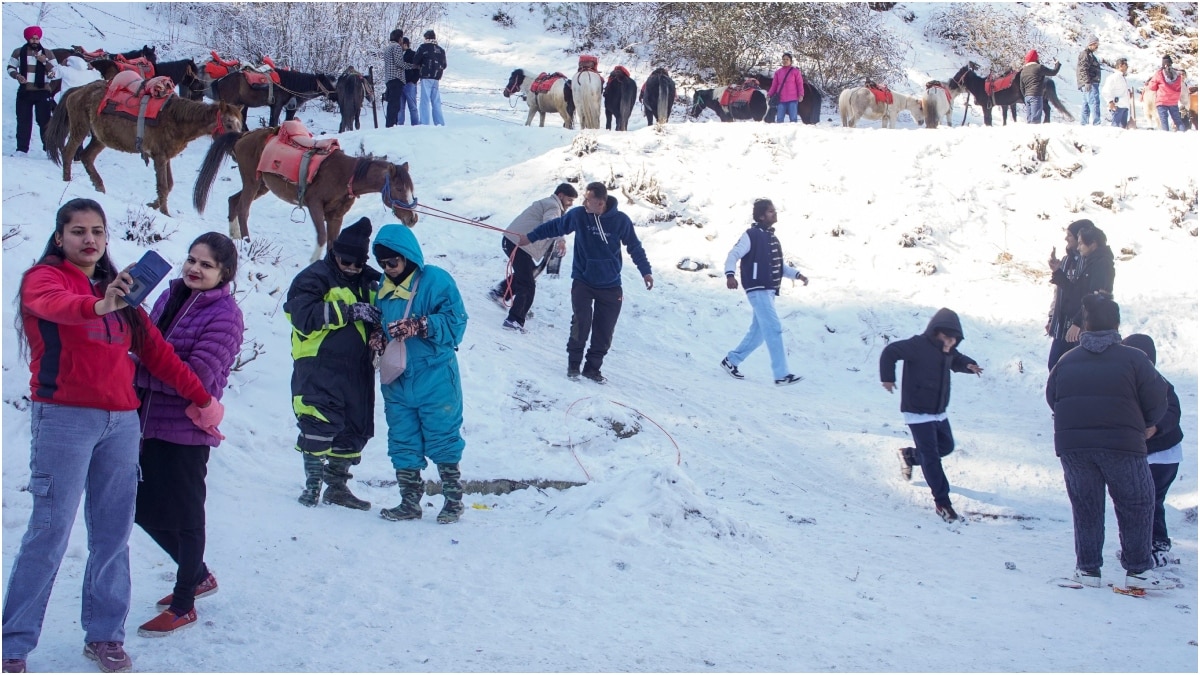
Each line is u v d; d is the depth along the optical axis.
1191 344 11.96
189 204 14.91
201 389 4.28
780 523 7.29
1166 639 5.14
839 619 5.16
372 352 6.26
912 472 8.77
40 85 16.06
